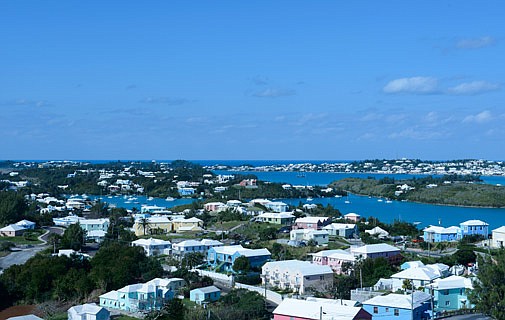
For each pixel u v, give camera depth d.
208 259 138.50
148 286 103.62
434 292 93.25
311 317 81.88
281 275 114.06
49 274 113.56
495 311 77.00
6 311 104.31
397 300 86.69
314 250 147.00
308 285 110.56
